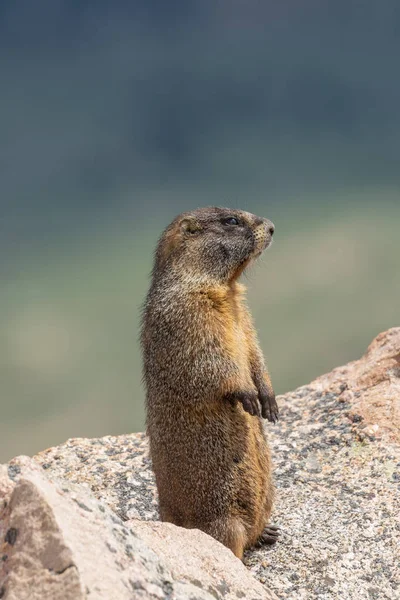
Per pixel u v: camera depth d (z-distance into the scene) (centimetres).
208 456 1096
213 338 1107
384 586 998
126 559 735
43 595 662
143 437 1503
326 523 1144
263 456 1132
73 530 723
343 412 1437
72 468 1390
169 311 1134
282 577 1031
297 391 1584
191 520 1110
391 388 1442
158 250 1216
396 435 1343
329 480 1264
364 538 1095
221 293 1155
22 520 710
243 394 1089
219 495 1092
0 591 678
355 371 1554
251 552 1100
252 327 1225
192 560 835
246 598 809
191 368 1099
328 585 1006
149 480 1347
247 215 1221
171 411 1110
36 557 686
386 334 1593
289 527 1141
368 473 1261
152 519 1239
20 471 801
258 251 1213
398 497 1184
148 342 1149
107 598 675
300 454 1347
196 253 1181
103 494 1306
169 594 727
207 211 1216
